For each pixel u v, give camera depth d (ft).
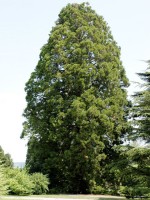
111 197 101.04
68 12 134.00
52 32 133.49
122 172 88.84
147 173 85.61
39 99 128.06
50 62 126.00
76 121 113.09
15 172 97.66
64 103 118.62
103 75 120.67
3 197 83.87
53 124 116.57
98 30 131.85
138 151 81.15
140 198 96.73
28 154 127.13
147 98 87.10
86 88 120.47
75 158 112.98
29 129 127.03
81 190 118.62
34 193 104.06
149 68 89.86
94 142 112.98
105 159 118.21
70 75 120.98
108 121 113.50
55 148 122.01
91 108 112.98
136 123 89.35
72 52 125.08
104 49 126.93
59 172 120.57
